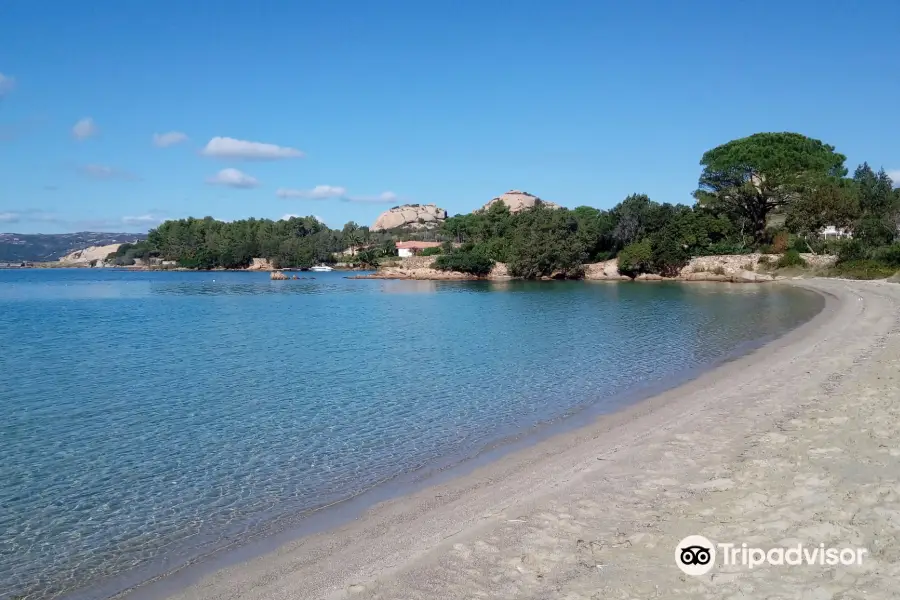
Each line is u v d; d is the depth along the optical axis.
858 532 8.24
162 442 16.11
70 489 12.87
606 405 18.88
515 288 87.44
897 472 10.31
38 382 24.52
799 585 7.12
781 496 9.79
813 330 33.41
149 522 11.18
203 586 8.77
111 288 105.31
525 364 26.73
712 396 18.75
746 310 48.75
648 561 8.09
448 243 147.50
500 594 7.61
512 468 13.21
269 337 38.41
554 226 103.94
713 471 11.45
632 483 11.20
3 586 9.04
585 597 7.29
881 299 46.56
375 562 8.99
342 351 31.81
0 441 16.34
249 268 188.00
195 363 28.75
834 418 14.21
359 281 120.88
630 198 106.62
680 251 95.38
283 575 8.88
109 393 22.28
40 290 99.69
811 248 86.81
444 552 8.86
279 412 19.11
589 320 44.62
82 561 9.77
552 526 9.52
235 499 12.16
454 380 23.56
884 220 80.44
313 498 12.08
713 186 95.81
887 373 18.94
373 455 14.69
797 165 87.81
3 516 11.55
